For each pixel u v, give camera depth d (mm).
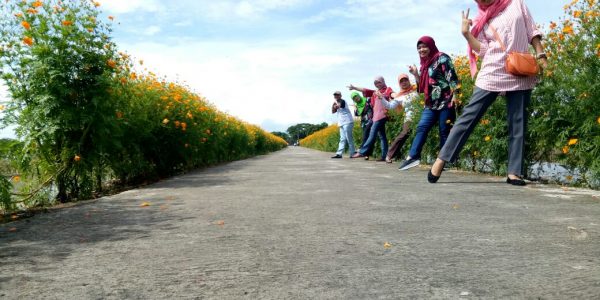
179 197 4176
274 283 1688
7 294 1617
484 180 5090
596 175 4211
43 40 4449
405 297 1520
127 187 5910
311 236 2451
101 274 1837
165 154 7438
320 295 1552
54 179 4508
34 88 4363
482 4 4480
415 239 2346
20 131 4320
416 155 6383
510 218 2861
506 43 4336
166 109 7234
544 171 5098
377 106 9977
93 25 4715
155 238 2477
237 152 15352
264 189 4707
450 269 1826
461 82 6508
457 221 2799
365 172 6762
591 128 4188
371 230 2578
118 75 5453
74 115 4445
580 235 2373
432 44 5949
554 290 1560
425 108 6141
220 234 2541
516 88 4328
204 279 1750
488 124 5512
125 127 5605
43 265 1983
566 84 4379
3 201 3676
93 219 3098
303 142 69438
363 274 1779
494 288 1592
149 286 1678
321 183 5207
